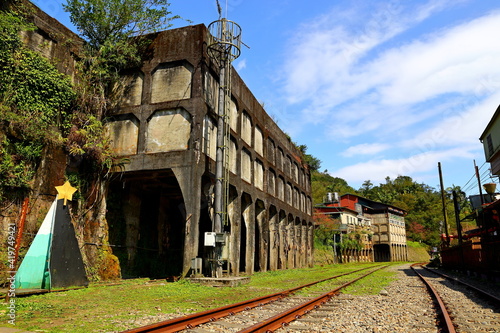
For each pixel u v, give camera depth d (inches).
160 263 888.9
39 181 586.2
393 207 3400.6
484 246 832.9
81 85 707.4
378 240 3161.9
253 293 523.5
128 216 796.6
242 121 967.0
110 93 791.7
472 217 1011.3
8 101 564.1
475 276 912.3
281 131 1334.9
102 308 368.5
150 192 897.5
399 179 5270.7
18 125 560.1
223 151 739.4
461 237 1129.4
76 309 359.9
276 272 1057.5
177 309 366.9
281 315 301.7
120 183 796.0
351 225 2751.0
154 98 761.6
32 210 568.4
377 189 4702.3
